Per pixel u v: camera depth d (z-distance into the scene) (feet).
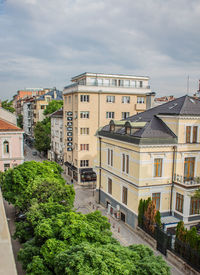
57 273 35.06
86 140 133.90
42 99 243.60
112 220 88.48
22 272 55.83
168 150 77.87
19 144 113.19
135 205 78.43
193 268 56.29
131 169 79.92
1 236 11.93
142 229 75.66
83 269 31.22
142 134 75.36
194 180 80.59
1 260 10.34
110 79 146.51
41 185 67.05
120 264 32.99
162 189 78.84
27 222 61.57
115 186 91.66
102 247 38.93
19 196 70.08
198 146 81.25
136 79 152.46
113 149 91.86
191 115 77.00
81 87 129.49
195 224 77.25
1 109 121.90
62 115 164.55
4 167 112.06
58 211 52.65
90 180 135.23
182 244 60.34
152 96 115.75
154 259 39.78
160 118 84.84
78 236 40.78
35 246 45.78
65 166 156.25
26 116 305.73
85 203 105.91
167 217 78.64
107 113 137.18
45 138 196.65
